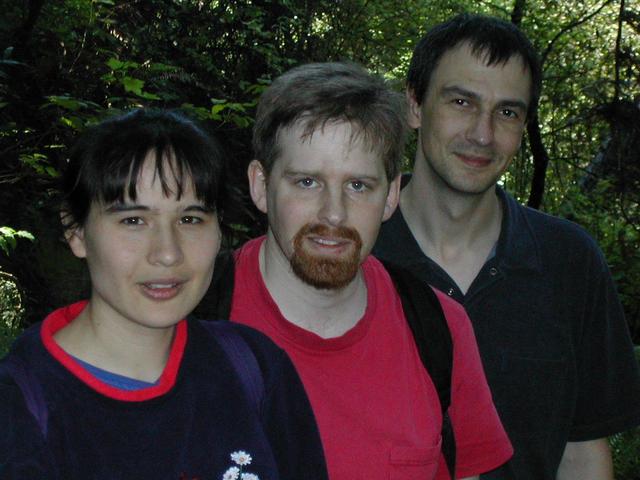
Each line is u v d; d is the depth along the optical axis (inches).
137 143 57.5
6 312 188.9
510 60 91.7
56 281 194.7
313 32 369.1
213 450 57.6
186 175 58.1
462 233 95.3
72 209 59.3
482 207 94.8
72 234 60.7
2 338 164.7
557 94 371.9
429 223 95.9
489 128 91.4
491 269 92.7
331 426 70.2
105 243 57.1
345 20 379.6
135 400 55.1
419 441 71.3
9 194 196.7
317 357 71.6
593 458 99.7
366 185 70.5
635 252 355.9
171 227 58.1
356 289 74.3
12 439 50.4
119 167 56.7
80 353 57.2
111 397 54.3
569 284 93.7
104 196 57.0
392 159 71.9
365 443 70.3
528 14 390.9
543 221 96.3
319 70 71.2
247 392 61.1
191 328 61.7
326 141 68.5
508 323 92.0
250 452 58.7
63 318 59.4
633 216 362.0
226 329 64.7
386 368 72.5
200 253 58.9
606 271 95.3
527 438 91.7
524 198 389.1
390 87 72.6
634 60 341.7
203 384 59.2
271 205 72.3
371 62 396.8
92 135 59.1
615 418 96.7
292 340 71.6
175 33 304.3
